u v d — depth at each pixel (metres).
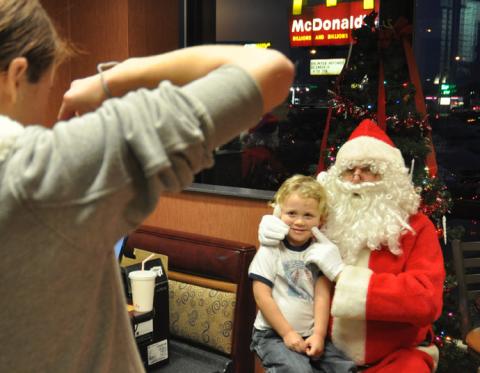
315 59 3.32
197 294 2.27
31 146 0.51
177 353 2.22
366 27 2.44
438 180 2.30
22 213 0.49
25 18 0.59
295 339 1.84
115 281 0.63
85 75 3.73
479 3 3.02
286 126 3.52
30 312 0.53
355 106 2.41
